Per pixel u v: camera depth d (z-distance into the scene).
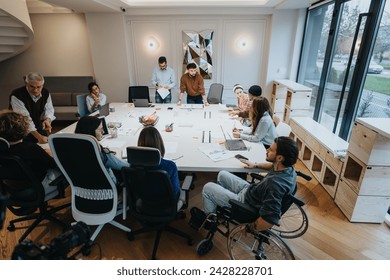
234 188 1.96
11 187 1.85
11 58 5.48
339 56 3.52
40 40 5.37
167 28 5.21
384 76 2.53
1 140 1.62
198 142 2.44
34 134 2.50
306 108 4.11
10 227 2.15
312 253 1.94
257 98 2.51
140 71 5.56
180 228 2.22
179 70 5.52
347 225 2.26
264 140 2.51
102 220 1.81
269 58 5.19
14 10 3.49
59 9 5.03
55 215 2.37
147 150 1.44
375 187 2.13
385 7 2.54
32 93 2.61
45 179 1.95
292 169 1.53
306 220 1.96
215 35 5.25
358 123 2.17
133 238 2.07
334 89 3.63
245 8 4.86
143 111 3.71
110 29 5.06
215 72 5.55
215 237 2.10
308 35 4.83
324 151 2.82
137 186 1.64
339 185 2.50
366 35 2.77
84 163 1.60
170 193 1.62
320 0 4.07
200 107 3.96
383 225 2.25
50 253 0.89
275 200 1.43
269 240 1.70
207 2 4.83
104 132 2.64
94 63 5.32
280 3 4.38
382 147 1.98
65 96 5.34
